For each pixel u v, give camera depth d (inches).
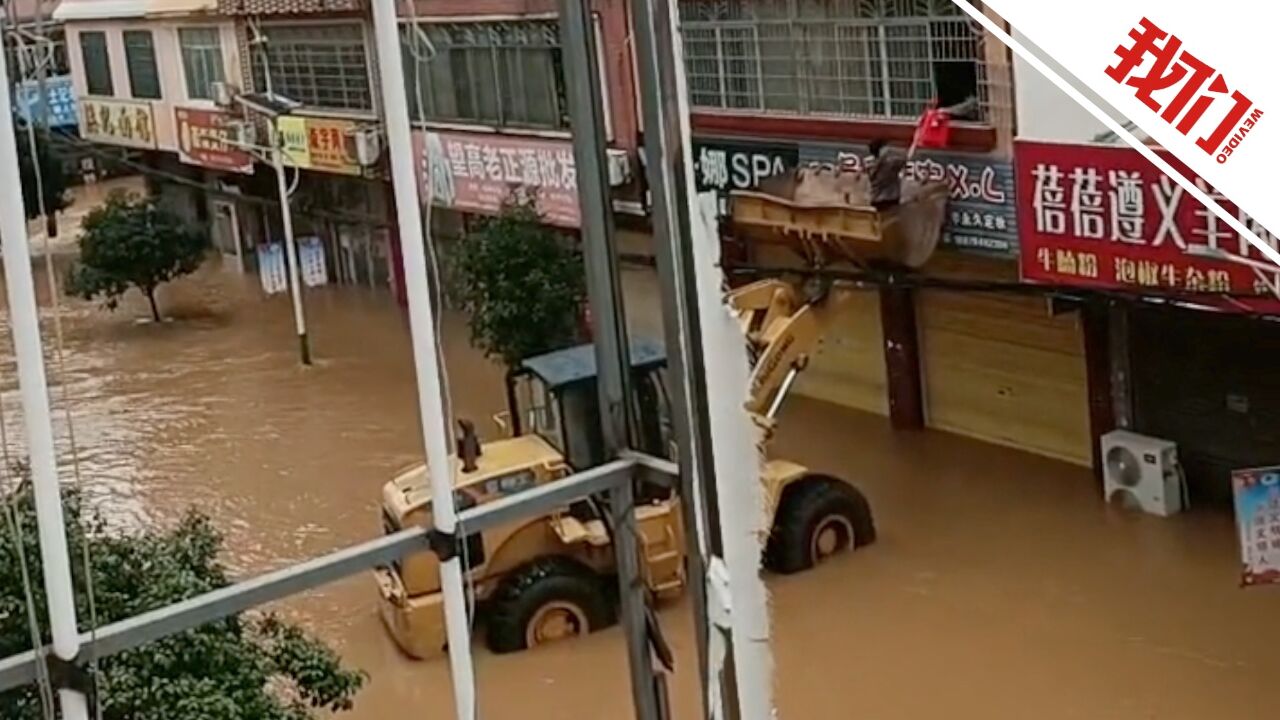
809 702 370.3
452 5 687.7
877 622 407.2
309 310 847.1
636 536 98.0
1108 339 477.1
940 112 473.4
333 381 706.8
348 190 868.6
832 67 517.0
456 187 712.4
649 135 87.3
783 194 531.2
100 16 1002.7
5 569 232.8
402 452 595.8
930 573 433.1
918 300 555.2
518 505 93.6
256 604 86.0
